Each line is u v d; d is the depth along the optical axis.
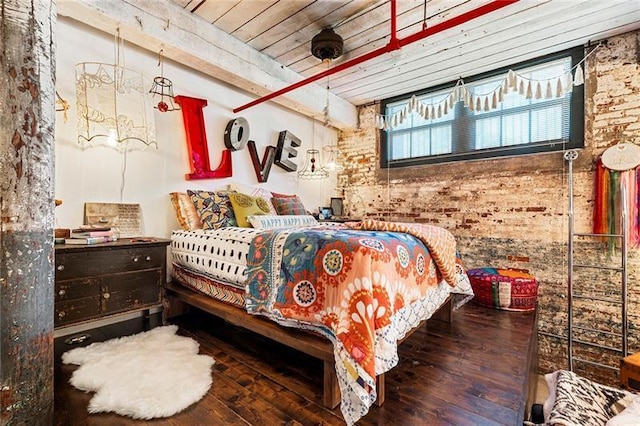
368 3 2.48
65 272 1.86
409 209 4.29
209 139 3.24
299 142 4.24
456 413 1.37
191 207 2.84
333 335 1.38
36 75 1.06
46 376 1.11
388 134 4.54
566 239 3.11
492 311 2.86
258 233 2.02
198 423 1.30
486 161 3.62
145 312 2.65
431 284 1.97
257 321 1.81
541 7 2.49
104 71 2.42
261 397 1.50
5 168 0.98
